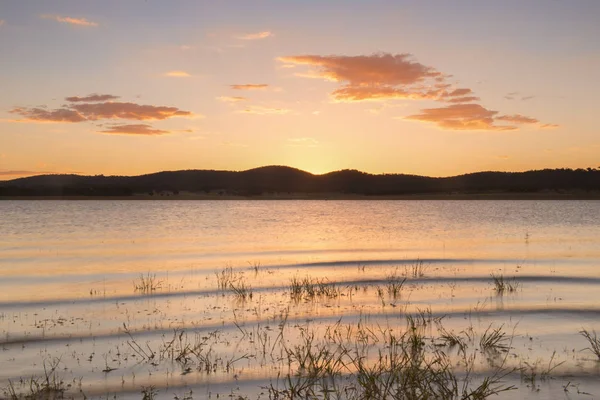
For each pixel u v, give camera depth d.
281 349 11.09
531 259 24.58
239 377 9.60
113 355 10.81
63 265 23.66
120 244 32.69
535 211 74.44
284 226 47.72
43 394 8.87
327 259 25.05
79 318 13.83
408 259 24.78
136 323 13.26
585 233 38.88
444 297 16.09
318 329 12.59
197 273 21.17
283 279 19.50
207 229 44.22
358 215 66.06
